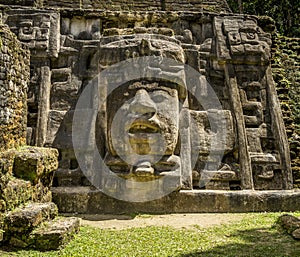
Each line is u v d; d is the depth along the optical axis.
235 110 9.22
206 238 6.00
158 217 7.57
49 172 7.45
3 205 5.34
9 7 9.87
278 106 9.48
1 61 6.98
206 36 10.02
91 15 9.94
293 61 11.23
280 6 20.84
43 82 9.23
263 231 6.36
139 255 5.17
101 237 6.03
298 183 9.06
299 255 5.12
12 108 7.33
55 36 9.61
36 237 5.29
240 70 9.70
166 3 11.16
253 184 8.77
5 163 5.62
